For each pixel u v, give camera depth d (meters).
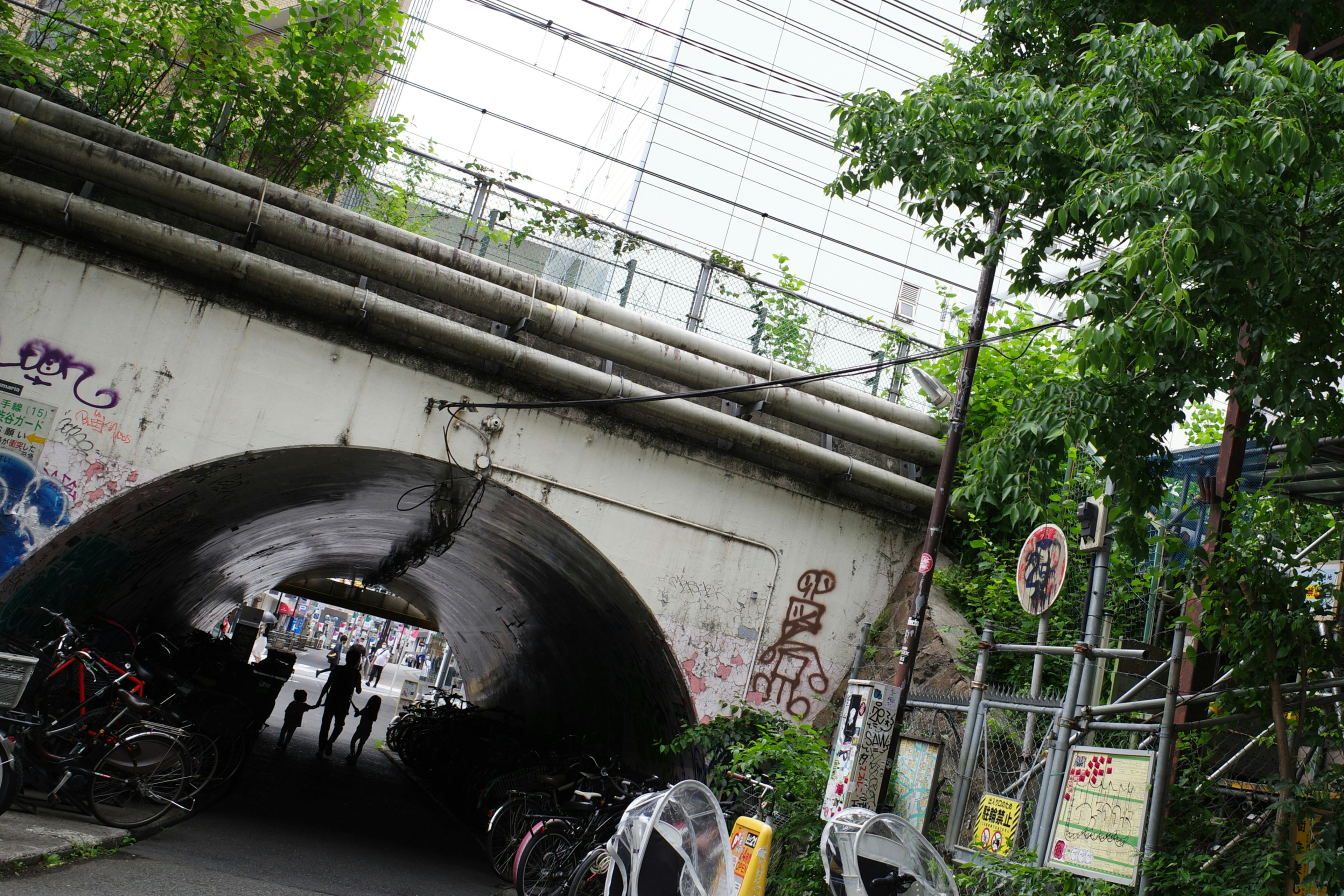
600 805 9.27
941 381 12.39
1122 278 6.25
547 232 11.70
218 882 7.59
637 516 10.73
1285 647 6.14
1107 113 7.01
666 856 5.69
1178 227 5.82
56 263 9.19
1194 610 7.10
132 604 14.37
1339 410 6.54
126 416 9.21
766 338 12.06
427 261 10.18
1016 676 9.80
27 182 8.94
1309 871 5.79
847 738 8.19
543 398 10.54
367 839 11.53
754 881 6.20
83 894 6.30
